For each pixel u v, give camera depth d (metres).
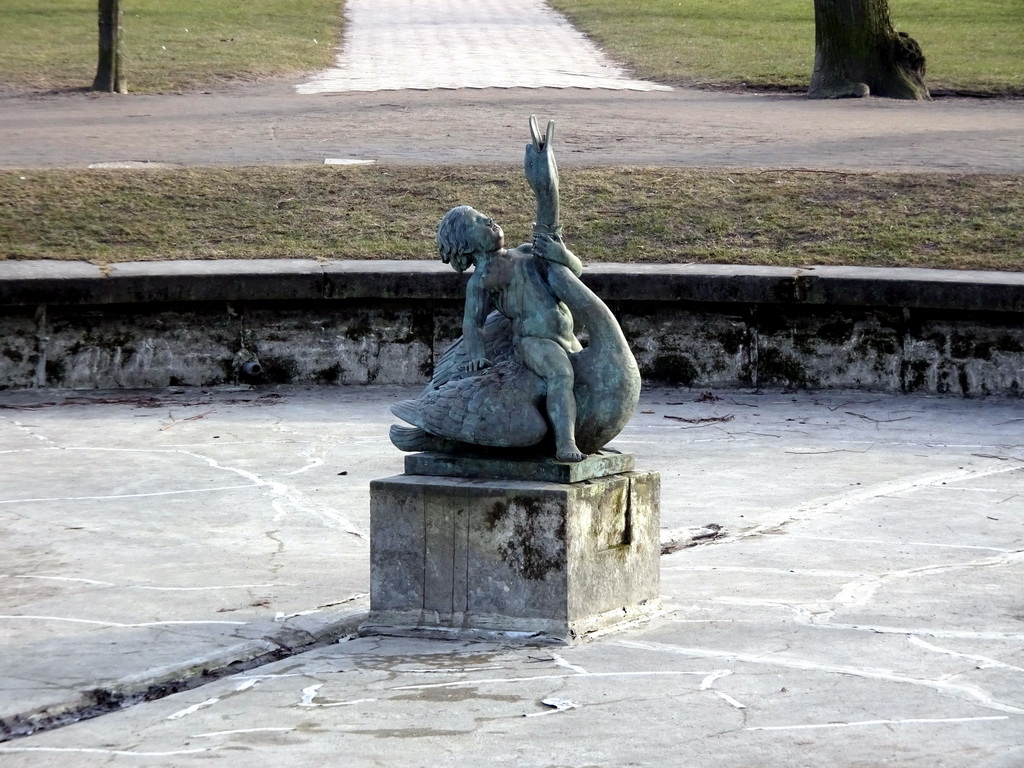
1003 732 6.05
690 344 16.86
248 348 17.09
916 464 12.66
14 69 40.00
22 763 5.87
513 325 7.90
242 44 45.31
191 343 17.02
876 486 11.75
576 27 52.00
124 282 16.58
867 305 16.39
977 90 36.03
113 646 7.42
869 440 13.84
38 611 8.20
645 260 18.03
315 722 6.26
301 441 13.88
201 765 5.78
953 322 16.31
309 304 17.06
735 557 9.53
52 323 16.78
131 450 13.47
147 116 31.08
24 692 6.68
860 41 35.12
